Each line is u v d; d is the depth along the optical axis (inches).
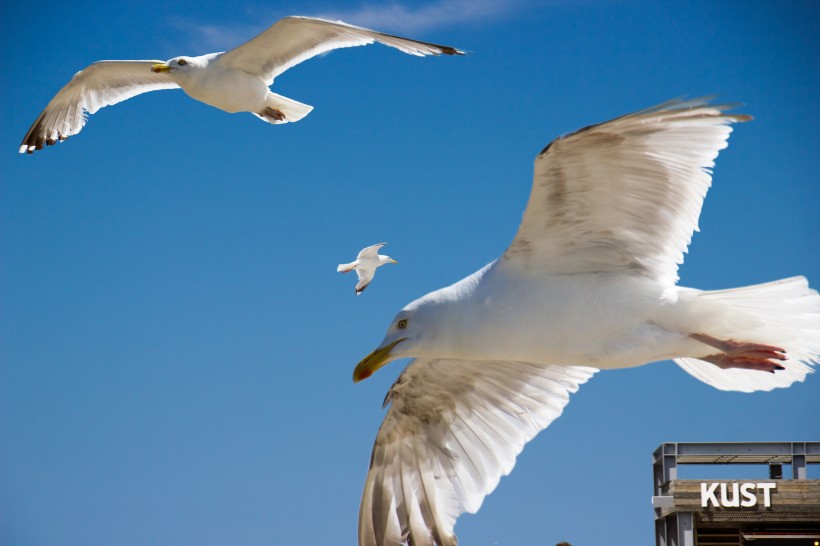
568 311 269.6
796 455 700.7
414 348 279.7
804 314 263.4
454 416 321.7
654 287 268.8
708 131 254.1
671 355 273.0
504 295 272.7
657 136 252.8
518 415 316.8
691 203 263.1
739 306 266.5
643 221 267.4
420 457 324.2
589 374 314.3
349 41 512.1
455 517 317.7
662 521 730.2
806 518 666.8
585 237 269.6
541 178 258.4
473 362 312.5
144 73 569.9
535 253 272.2
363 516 325.7
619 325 269.3
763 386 284.5
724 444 705.6
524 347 274.8
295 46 529.3
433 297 280.1
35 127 584.7
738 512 669.3
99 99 577.9
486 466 317.7
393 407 323.3
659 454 721.6
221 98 532.1
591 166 257.3
